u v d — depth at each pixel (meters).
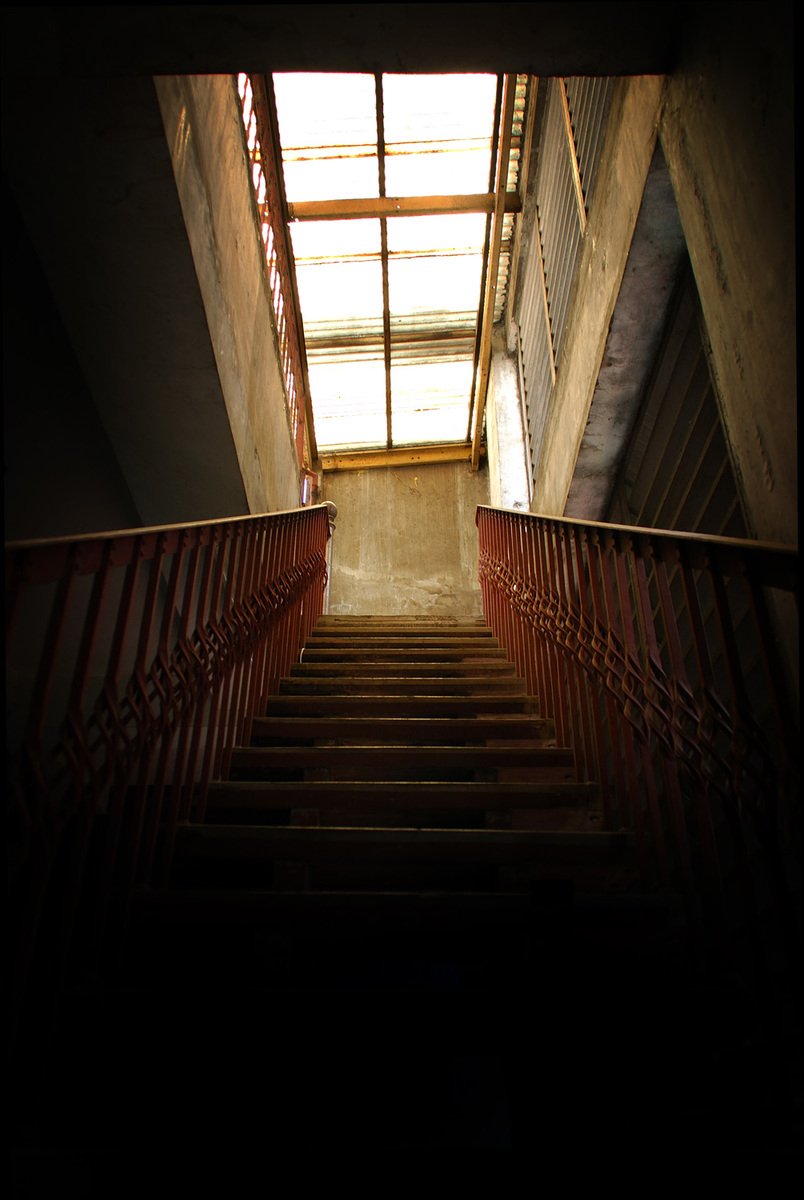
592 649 2.90
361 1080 1.53
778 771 1.66
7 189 2.96
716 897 1.94
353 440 11.81
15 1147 1.43
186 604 2.61
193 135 3.46
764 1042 1.64
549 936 1.61
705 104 2.54
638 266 3.94
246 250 5.32
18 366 3.01
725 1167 1.40
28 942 1.47
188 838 2.31
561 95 6.11
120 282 3.31
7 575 1.48
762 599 1.65
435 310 9.70
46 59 2.35
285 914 1.96
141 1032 1.58
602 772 2.72
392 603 11.11
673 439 4.30
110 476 4.04
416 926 1.93
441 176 7.93
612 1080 1.55
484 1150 1.40
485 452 11.80
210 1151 1.41
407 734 3.42
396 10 2.25
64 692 3.07
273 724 3.45
